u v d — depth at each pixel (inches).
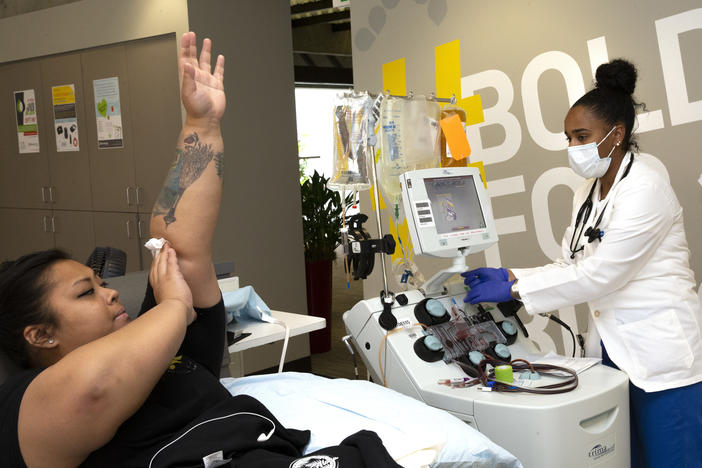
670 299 75.2
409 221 74.7
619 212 74.4
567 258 86.5
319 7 265.9
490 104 133.9
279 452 57.7
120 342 48.4
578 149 76.5
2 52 197.6
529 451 63.6
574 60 118.8
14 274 53.4
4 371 56.7
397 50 152.6
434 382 72.6
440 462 59.1
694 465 75.0
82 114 180.9
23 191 202.2
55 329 53.6
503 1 129.0
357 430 62.4
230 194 159.9
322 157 372.5
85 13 173.3
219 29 156.2
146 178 168.1
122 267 88.2
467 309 82.6
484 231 80.0
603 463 67.5
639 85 110.3
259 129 165.9
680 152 106.2
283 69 171.0
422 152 83.0
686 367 74.1
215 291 65.0
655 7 106.7
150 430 53.8
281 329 91.5
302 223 179.0
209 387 59.4
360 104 78.4
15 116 199.3
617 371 73.7
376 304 78.7
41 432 46.1
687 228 106.5
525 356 81.4
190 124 62.5
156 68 160.7
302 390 72.9
